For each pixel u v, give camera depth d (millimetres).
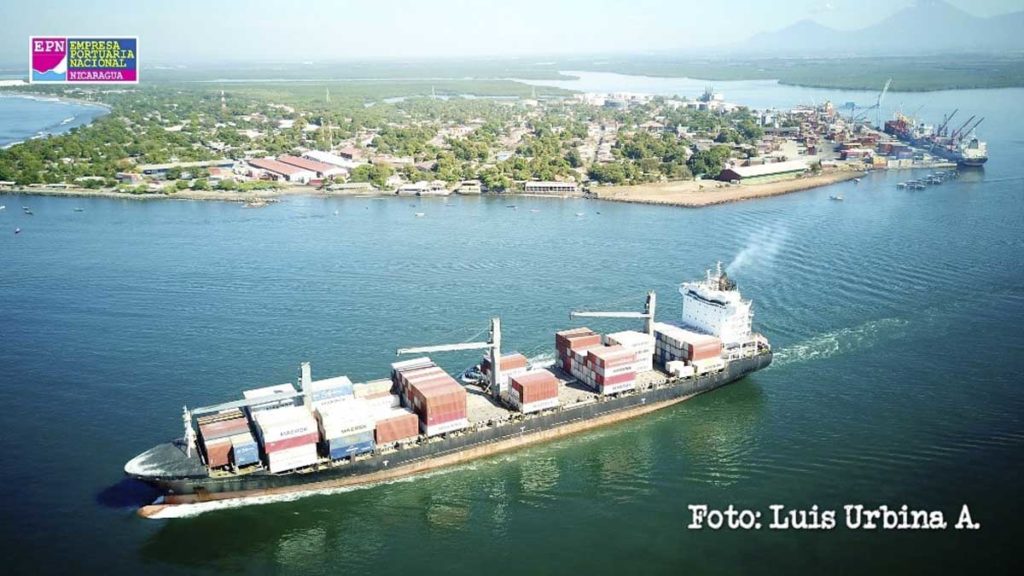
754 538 66750
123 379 97000
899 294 128000
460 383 94250
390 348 107562
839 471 76562
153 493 72938
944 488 72625
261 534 68625
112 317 120312
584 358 92438
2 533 67062
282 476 72062
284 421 72562
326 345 108625
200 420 76562
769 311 121375
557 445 85250
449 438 78938
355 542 67750
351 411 76625
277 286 137000
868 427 84938
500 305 126500
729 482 76125
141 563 64188
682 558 64500
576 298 130125
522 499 74500
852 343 108250
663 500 73562
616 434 87562
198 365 101438
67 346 107938
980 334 110062
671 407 93438
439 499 74625
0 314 121500
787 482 75312
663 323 107875
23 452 79562
